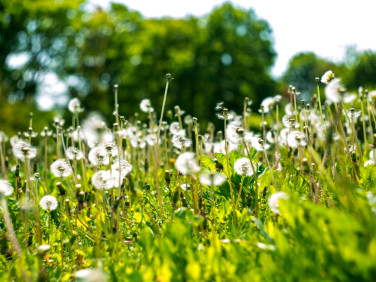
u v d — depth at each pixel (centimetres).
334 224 134
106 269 168
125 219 245
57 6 2692
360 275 119
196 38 2875
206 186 272
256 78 2859
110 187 227
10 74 2650
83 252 194
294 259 139
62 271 191
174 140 252
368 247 122
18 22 2695
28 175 241
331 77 246
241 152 320
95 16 2970
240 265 153
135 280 145
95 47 3097
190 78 2745
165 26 2928
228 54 2847
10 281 173
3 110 1839
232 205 231
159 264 157
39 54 2812
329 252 133
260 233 170
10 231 184
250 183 273
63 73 2969
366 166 270
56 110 2658
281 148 406
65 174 241
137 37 2912
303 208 152
